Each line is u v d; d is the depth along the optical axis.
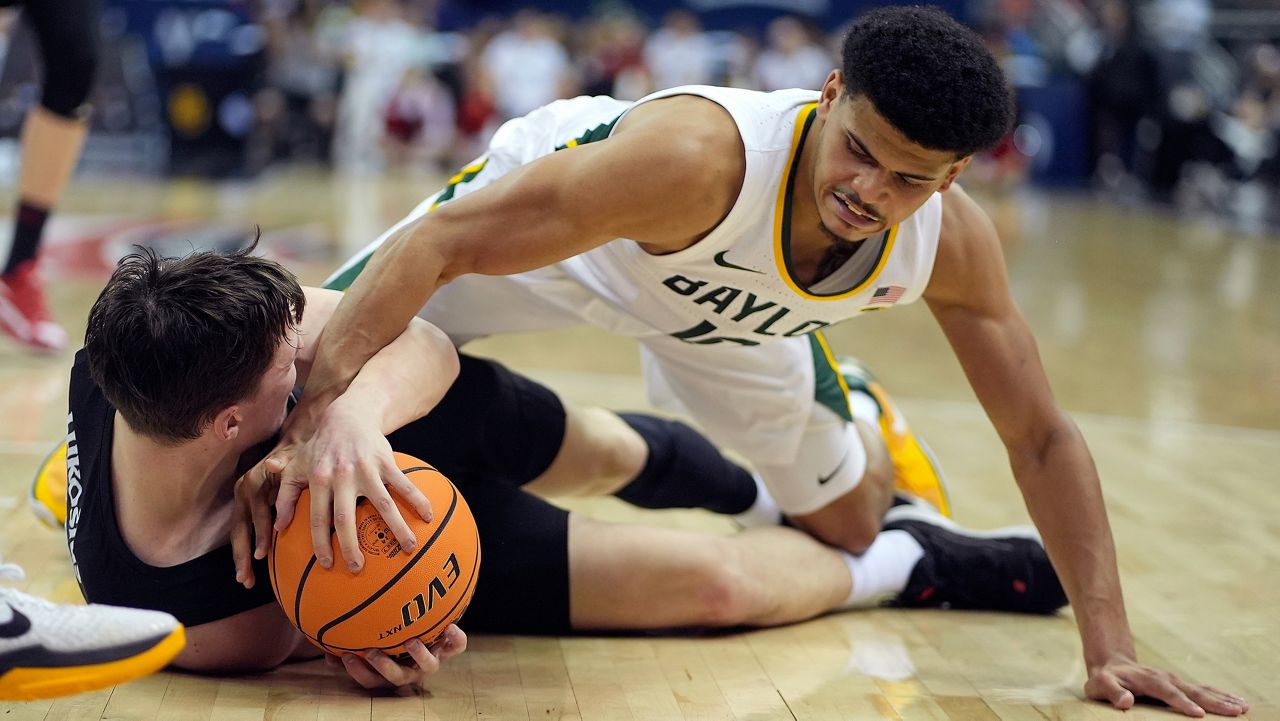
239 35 11.59
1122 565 2.76
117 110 11.30
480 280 2.31
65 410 3.57
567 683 2.02
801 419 2.44
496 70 13.10
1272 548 2.90
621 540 2.20
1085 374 4.85
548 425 2.40
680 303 2.12
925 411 4.19
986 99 1.65
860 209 1.73
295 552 1.74
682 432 2.71
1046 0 13.99
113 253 6.30
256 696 1.88
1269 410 4.37
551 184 1.82
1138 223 10.24
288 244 6.90
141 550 1.86
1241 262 8.27
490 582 2.14
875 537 2.55
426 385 1.92
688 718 1.91
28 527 2.63
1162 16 12.34
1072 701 2.04
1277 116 11.26
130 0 11.48
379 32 12.67
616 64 13.23
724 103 1.85
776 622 2.36
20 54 8.60
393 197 9.64
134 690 1.88
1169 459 3.68
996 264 2.07
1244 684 2.15
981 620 2.49
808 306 2.01
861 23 1.72
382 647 1.79
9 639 1.54
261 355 1.72
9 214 7.17
